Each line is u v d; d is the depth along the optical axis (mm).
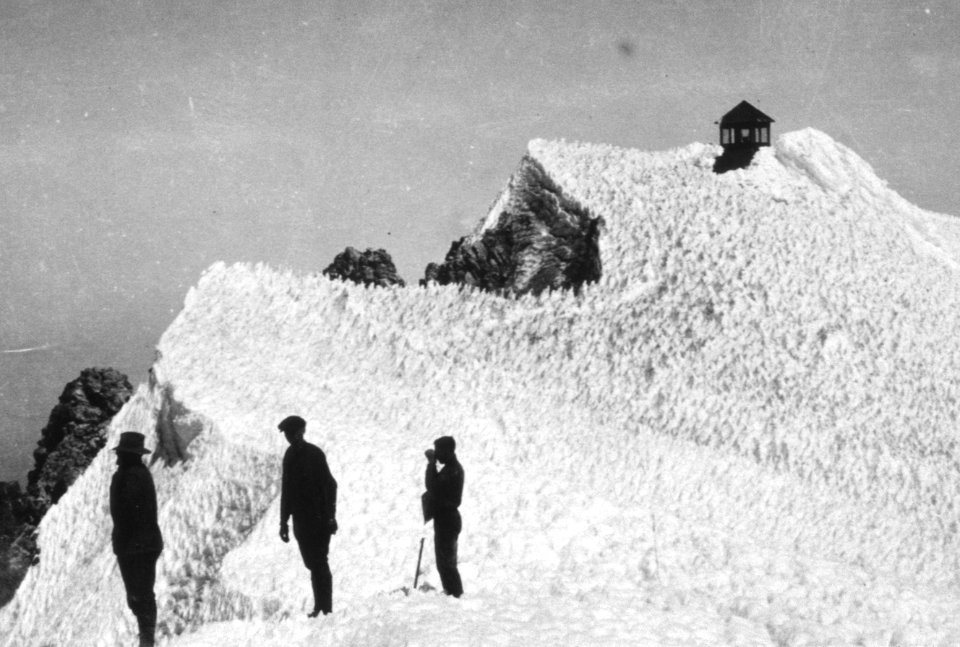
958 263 89312
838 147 97000
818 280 79438
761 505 55938
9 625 54375
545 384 69812
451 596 19641
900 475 61312
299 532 20219
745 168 91062
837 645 16984
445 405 63719
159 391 62312
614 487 56156
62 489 68625
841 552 49438
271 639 18578
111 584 48219
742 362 70938
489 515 35375
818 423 65812
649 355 71750
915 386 71000
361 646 16422
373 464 45219
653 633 16766
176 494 50000
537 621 17203
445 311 77375
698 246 81000
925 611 21359
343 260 87625
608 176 89188
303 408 59000
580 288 78938
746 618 19031
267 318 73875
